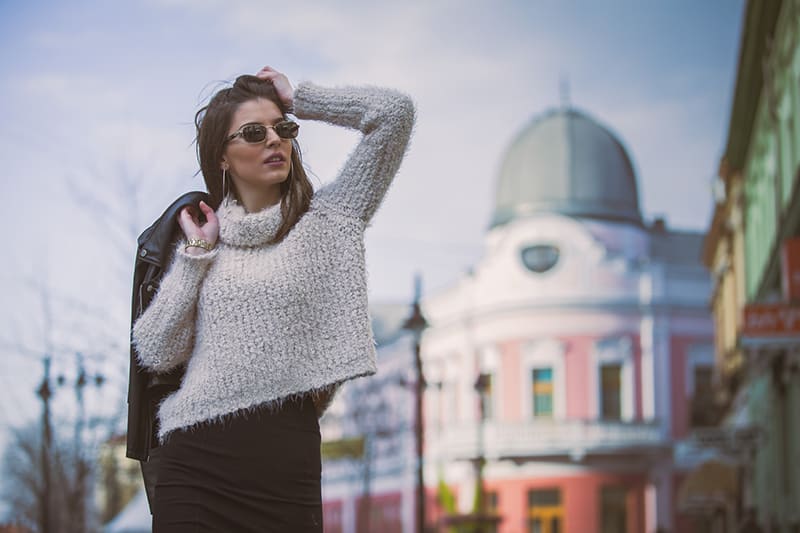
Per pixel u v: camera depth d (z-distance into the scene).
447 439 45.97
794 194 19.97
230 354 3.21
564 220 44.59
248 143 3.33
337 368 3.26
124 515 30.53
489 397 45.66
